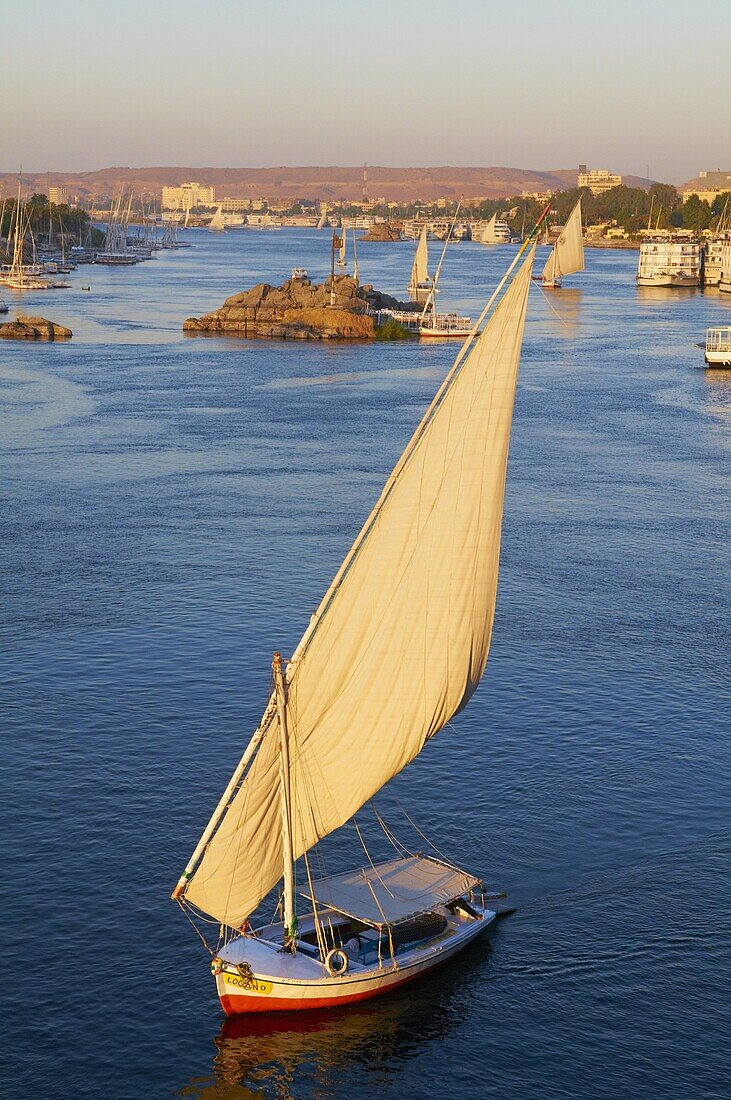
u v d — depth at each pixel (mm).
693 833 45688
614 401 143875
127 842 44406
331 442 118750
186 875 34875
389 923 36125
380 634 35312
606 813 47062
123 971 37312
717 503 95375
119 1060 33594
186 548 81188
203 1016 35406
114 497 95500
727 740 53094
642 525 88375
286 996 34750
